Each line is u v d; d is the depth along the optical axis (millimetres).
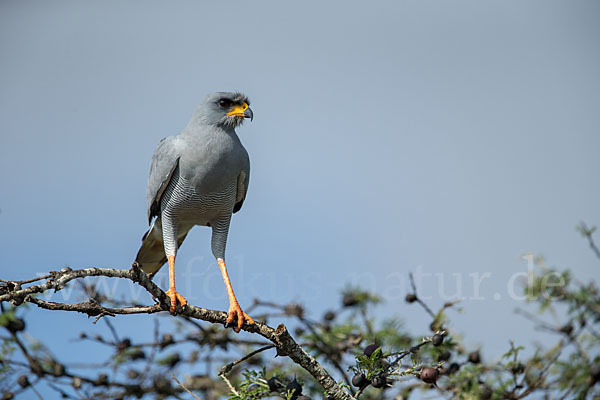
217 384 11594
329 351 11031
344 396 8375
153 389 11375
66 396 11008
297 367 11016
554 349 10445
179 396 11203
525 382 10180
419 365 8688
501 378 10117
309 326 11656
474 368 10180
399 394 10523
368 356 8492
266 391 8461
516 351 9906
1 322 10812
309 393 10727
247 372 8711
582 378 9836
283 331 8211
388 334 10758
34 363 11008
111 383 11297
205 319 8852
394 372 8547
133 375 11492
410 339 10664
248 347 11852
